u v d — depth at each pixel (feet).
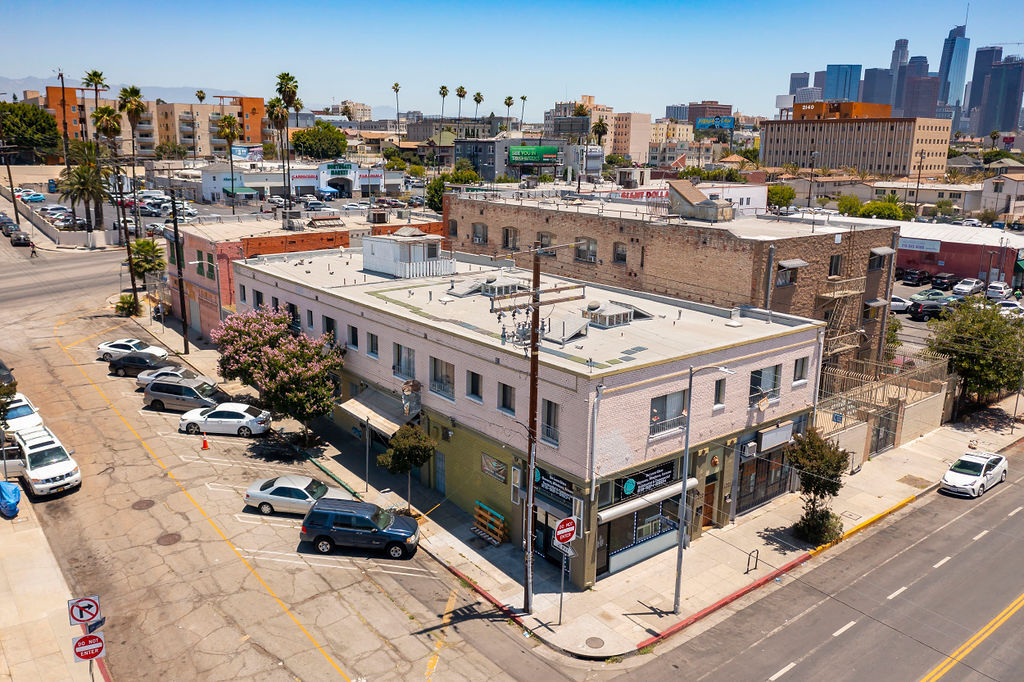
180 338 180.65
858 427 117.70
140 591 80.53
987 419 142.72
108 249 290.97
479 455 98.02
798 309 131.34
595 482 82.38
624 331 102.53
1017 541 96.94
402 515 99.60
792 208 200.34
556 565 89.04
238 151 531.09
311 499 97.66
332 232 180.96
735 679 69.72
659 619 78.79
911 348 181.37
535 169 601.62
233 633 74.13
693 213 158.92
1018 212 426.92
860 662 72.23
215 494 103.19
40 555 86.74
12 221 326.85
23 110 509.76
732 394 95.71
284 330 122.62
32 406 124.16
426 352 104.22
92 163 300.61
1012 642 75.51
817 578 87.81
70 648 71.20
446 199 195.93
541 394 86.17
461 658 71.97
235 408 125.39
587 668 71.20
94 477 107.04
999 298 238.27
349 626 76.13
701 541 96.12
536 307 73.15
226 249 167.43
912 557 92.73
